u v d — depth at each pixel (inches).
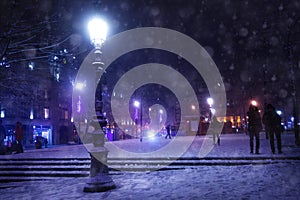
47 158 554.6
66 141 2054.6
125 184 356.2
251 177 343.0
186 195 276.2
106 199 282.0
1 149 774.5
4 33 641.6
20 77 1061.8
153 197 277.3
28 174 485.7
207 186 311.0
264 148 592.7
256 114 503.2
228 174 376.2
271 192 263.3
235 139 1014.4
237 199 246.5
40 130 1819.6
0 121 808.9
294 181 303.7
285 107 1998.0
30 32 712.4
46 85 1544.0
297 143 618.8
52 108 1878.7
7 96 1133.1
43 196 327.9
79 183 399.5
